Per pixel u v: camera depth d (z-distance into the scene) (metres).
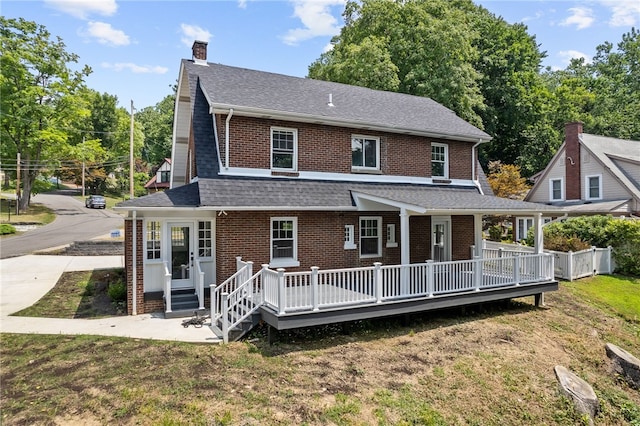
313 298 9.70
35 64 37.94
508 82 38.47
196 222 12.95
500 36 39.59
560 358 10.45
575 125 28.70
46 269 17.95
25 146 38.47
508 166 32.12
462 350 10.02
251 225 12.38
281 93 14.91
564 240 19.73
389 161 15.50
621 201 24.95
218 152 12.73
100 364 8.01
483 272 14.05
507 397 8.45
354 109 15.62
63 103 39.69
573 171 28.78
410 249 15.66
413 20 31.02
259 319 10.09
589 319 13.52
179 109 16.28
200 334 9.94
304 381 7.89
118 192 61.97
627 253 19.25
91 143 42.19
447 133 16.28
